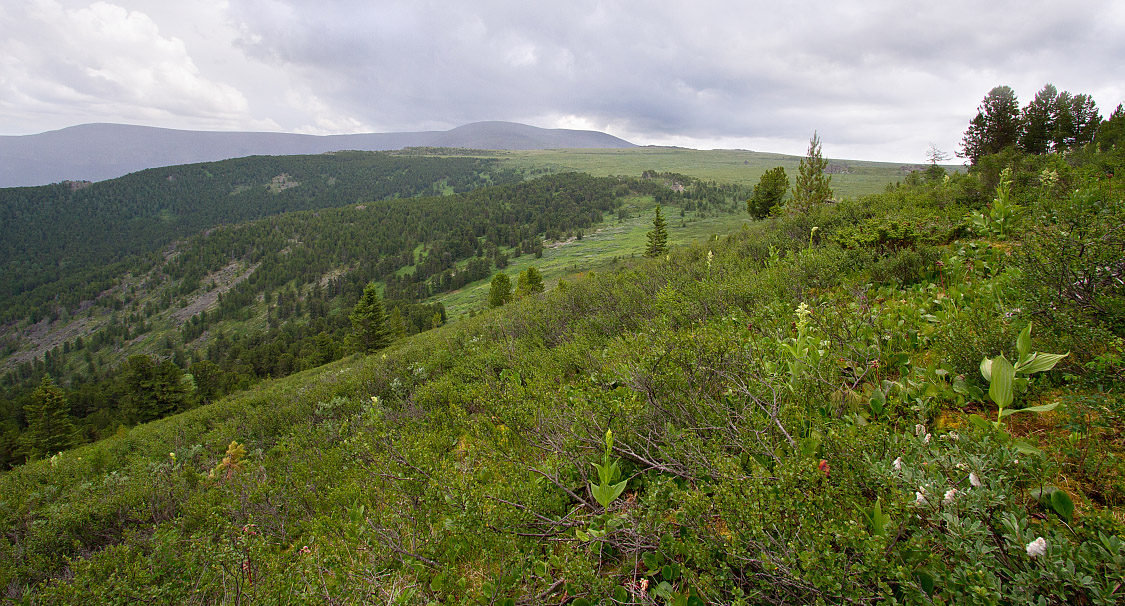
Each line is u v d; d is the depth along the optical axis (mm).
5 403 64875
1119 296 2416
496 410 3473
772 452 1945
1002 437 1719
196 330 156125
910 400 2416
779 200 36188
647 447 2514
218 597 2641
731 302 5582
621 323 6723
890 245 6254
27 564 4609
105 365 147000
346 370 18172
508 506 2244
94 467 10547
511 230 192000
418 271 166375
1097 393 1937
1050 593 1173
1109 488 1568
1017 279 3049
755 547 1512
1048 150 23562
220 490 5023
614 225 195750
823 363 2688
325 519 3355
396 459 3100
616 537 1907
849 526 1409
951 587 1259
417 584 2219
